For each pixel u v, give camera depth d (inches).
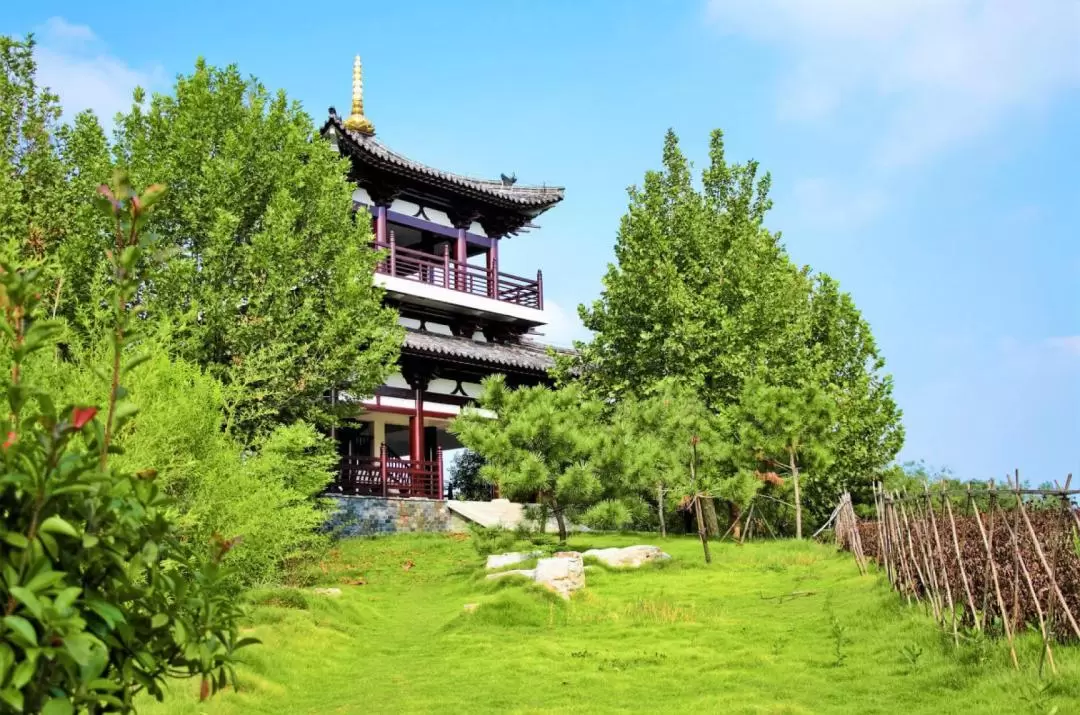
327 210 960.9
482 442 869.8
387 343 980.6
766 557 924.0
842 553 930.1
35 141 856.9
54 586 129.5
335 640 568.1
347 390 992.9
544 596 666.2
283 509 679.7
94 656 133.9
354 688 461.7
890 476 1291.8
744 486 945.5
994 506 427.2
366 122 1496.1
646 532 1246.3
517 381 1493.6
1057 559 401.7
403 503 1275.8
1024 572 386.6
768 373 1261.1
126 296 158.2
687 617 609.6
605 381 1317.7
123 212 159.8
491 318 1504.7
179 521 532.4
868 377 1360.7
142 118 919.7
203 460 581.3
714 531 1181.1
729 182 1400.1
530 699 414.6
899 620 529.7
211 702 391.2
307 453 917.2
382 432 1445.6
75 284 759.7
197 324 847.7
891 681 408.2
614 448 888.3
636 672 463.8
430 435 1449.3
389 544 1117.7
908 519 592.7
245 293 883.4
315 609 615.2
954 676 392.2
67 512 139.8
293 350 907.4
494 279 1501.0
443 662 515.5
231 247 874.8
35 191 823.1
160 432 510.9
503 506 1380.4
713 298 1299.2
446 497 1475.1
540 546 930.7
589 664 487.2
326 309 946.1
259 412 832.9
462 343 1443.2
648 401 1073.5
